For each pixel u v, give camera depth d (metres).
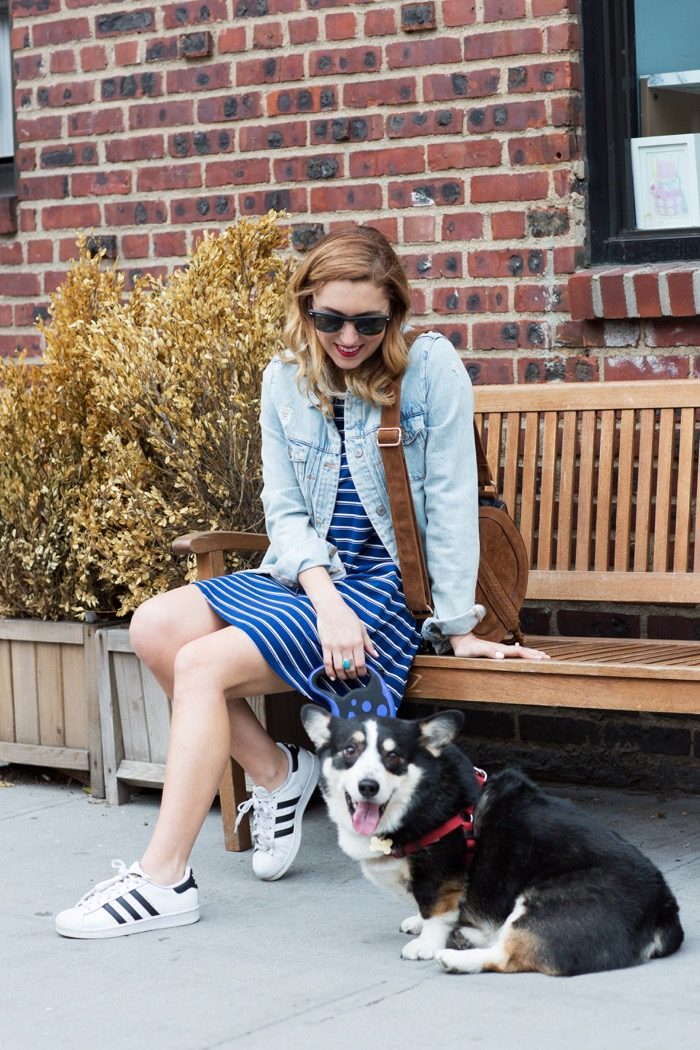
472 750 4.76
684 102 4.51
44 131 5.58
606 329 4.46
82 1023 2.75
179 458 4.26
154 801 4.52
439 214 4.74
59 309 4.76
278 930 3.30
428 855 3.02
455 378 3.61
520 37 4.55
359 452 3.63
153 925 3.31
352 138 4.89
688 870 3.64
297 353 3.65
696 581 4.04
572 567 4.26
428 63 4.72
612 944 2.84
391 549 3.65
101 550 4.41
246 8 5.06
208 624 3.60
